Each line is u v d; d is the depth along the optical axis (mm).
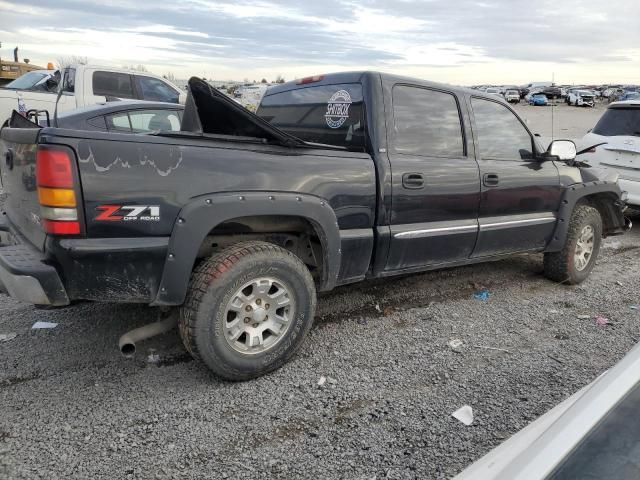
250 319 3209
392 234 3836
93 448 2615
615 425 1268
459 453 2660
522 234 4863
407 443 2732
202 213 2938
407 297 4875
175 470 2482
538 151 4980
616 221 5961
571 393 3254
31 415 2865
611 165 7926
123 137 2771
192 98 3365
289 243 3715
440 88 4207
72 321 4062
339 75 4094
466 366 3586
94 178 2688
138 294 2898
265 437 2752
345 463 2570
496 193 4531
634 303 4980
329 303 4637
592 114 40188
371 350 3783
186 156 2924
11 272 2723
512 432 2840
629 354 1526
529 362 3670
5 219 3566
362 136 3826
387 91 3873
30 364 3404
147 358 3529
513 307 4754
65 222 2652
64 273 2734
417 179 3932
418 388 3279
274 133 3289
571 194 5172
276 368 3404
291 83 4602
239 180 3074
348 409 3029
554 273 5445
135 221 2797
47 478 2404
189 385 3227
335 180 3484
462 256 4473
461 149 4328
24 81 10523
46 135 2621
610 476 1156
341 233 3598
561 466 1172
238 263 3064
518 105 56375
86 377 3275
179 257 2908
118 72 9625
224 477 2451
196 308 2984
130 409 2953
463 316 4488
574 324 4398
